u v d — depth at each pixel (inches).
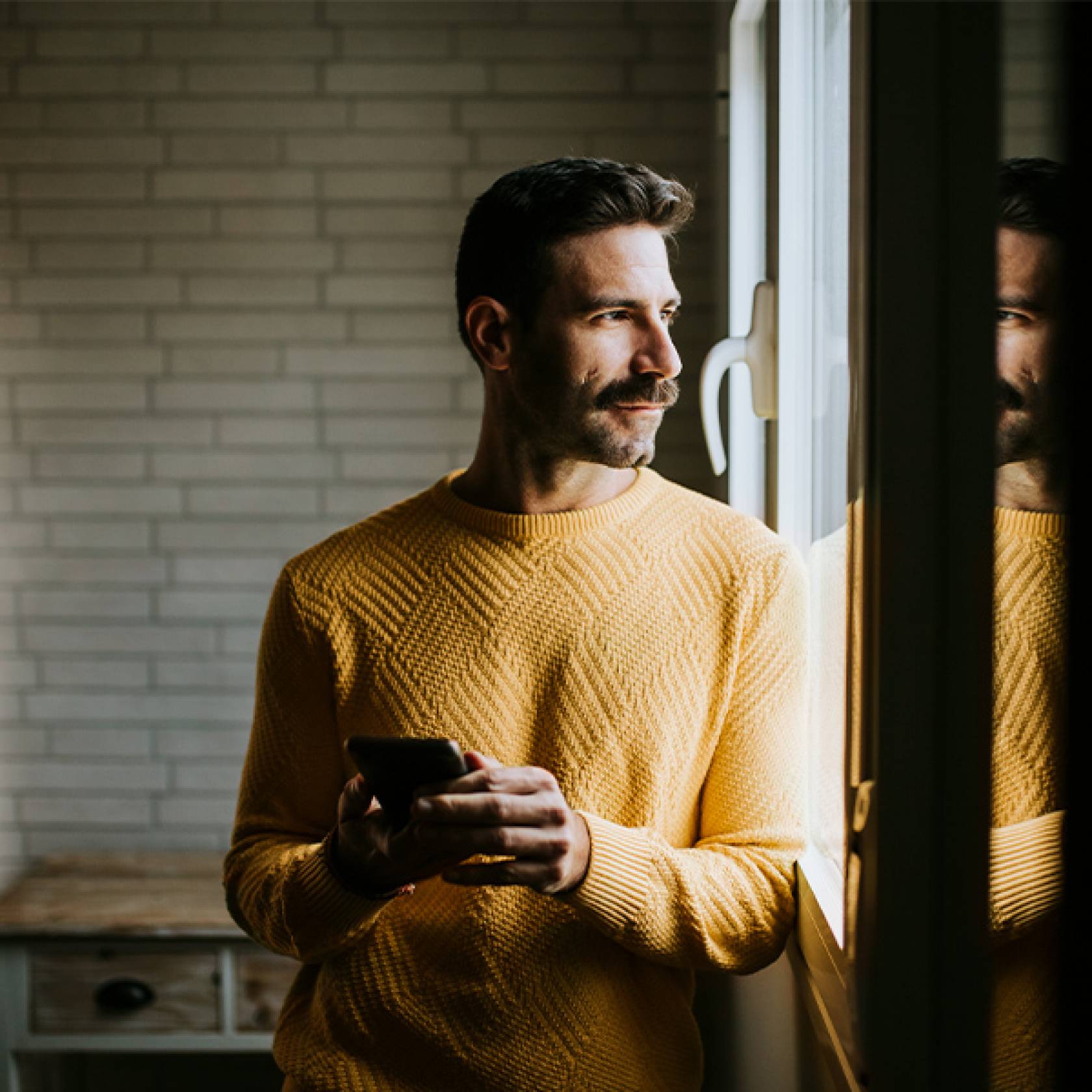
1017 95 30.4
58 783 113.9
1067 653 27.0
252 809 50.3
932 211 29.5
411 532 49.7
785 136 58.5
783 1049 57.9
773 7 64.4
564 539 47.5
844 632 44.3
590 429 45.0
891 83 29.4
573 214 43.9
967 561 30.1
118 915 96.5
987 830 30.5
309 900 43.8
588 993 44.8
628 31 108.6
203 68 109.7
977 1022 30.8
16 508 112.7
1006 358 31.0
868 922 31.4
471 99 109.6
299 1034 48.6
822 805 49.8
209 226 110.7
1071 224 26.1
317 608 48.5
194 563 112.9
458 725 46.1
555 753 45.6
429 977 45.4
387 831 41.6
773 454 61.2
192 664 113.4
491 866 40.4
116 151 110.2
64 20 109.3
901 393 29.9
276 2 109.2
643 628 46.1
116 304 111.3
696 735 46.3
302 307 111.3
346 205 110.6
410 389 111.9
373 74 109.6
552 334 44.7
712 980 79.4
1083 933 26.6
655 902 42.1
